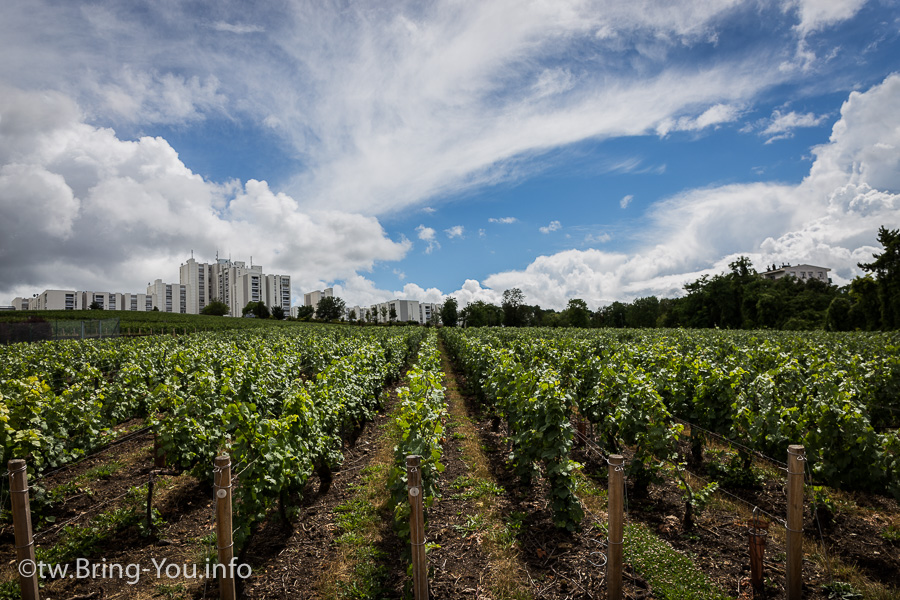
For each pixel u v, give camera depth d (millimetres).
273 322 77312
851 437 5637
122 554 5480
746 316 59750
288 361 12164
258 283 145375
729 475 7000
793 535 4035
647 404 6430
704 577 4555
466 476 7680
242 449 5230
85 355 14781
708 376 8453
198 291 158125
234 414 5355
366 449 9531
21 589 3826
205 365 11703
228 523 3982
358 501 6762
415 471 3908
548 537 5539
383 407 13852
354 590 4586
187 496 7043
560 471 5410
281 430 5531
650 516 6023
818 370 8180
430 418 5652
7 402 6254
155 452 7898
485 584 4625
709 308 64062
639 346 14172
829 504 5418
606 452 7609
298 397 6445
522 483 7262
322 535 5816
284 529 5961
